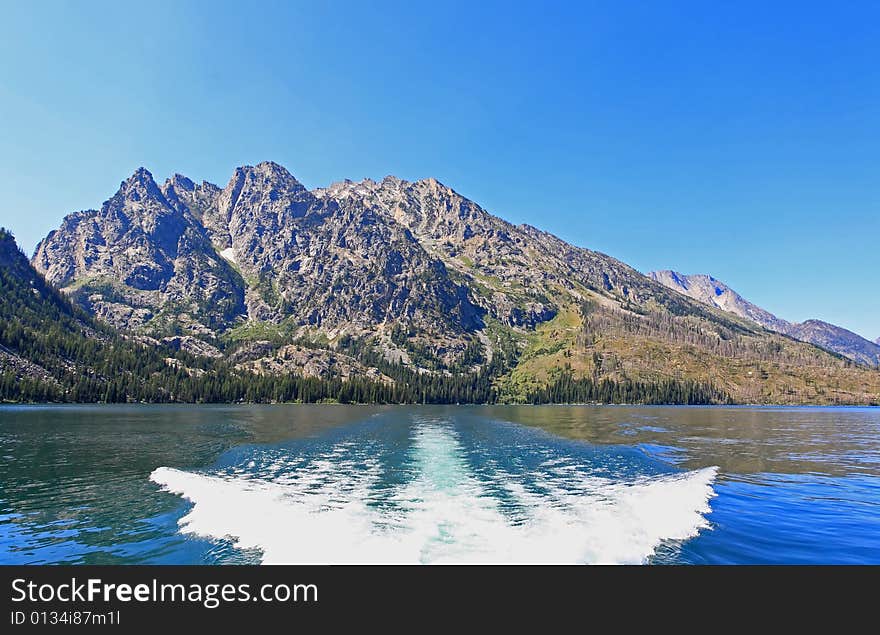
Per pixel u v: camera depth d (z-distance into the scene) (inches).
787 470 1710.1
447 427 3540.8
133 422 3809.1
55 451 2078.0
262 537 888.3
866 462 1910.7
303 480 1432.1
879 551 858.1
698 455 2108.8
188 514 1056.2
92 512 1083.3
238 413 5393.7
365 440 2554.1
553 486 1358.3
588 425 3907.5
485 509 1073.5
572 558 778.8
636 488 1338.6
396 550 807.1
